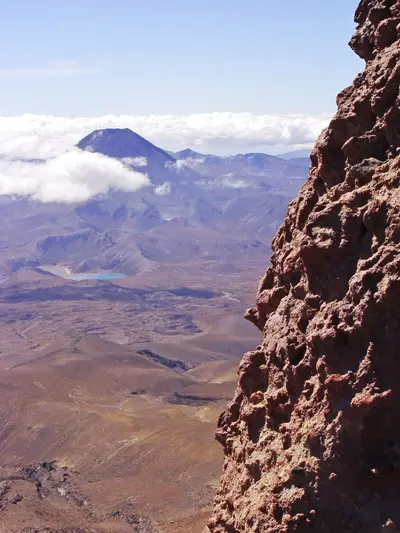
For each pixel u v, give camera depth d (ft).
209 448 346.74
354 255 57.93
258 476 61.05
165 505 281.13
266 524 55.11
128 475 339.98
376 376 52.75
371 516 51.98
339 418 53.72
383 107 63.72
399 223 54.13
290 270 65.41
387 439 53.36
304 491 54.03
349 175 62.28
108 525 264.52
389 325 52.80
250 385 69.10
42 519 276.00
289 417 60.39
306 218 68.54
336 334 55.31
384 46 69.46
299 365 59.47
